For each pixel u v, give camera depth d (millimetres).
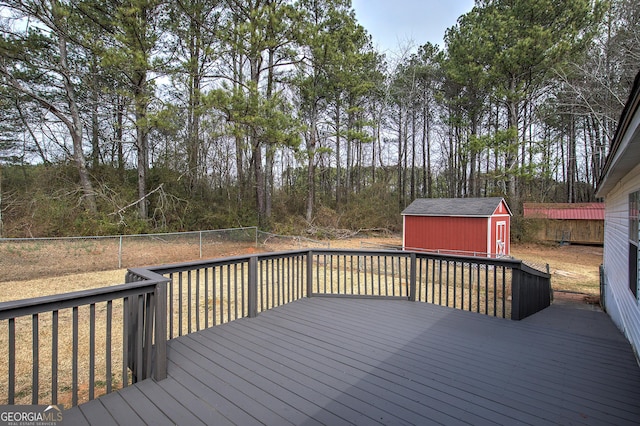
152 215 12734
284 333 3184
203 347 2826
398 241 16516
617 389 2203
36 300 1722
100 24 10508
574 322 4117
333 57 13750
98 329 4387
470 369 2480
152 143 14906
